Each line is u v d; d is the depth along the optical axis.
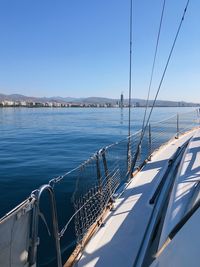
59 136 28.19
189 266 1.68
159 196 4.00
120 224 3.89
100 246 3.41
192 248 1.76
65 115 77.56
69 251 5.33
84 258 3.21
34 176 11.46
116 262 3.13
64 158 15.98
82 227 3.79
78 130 34.56
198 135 6.28
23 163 14.41
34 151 18.69
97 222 3.92
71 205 7.43
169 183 4.24
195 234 1.84
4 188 9.67
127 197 4.76
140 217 4.06
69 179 10.03
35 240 2.35
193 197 2.93
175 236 1.95
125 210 4.29
